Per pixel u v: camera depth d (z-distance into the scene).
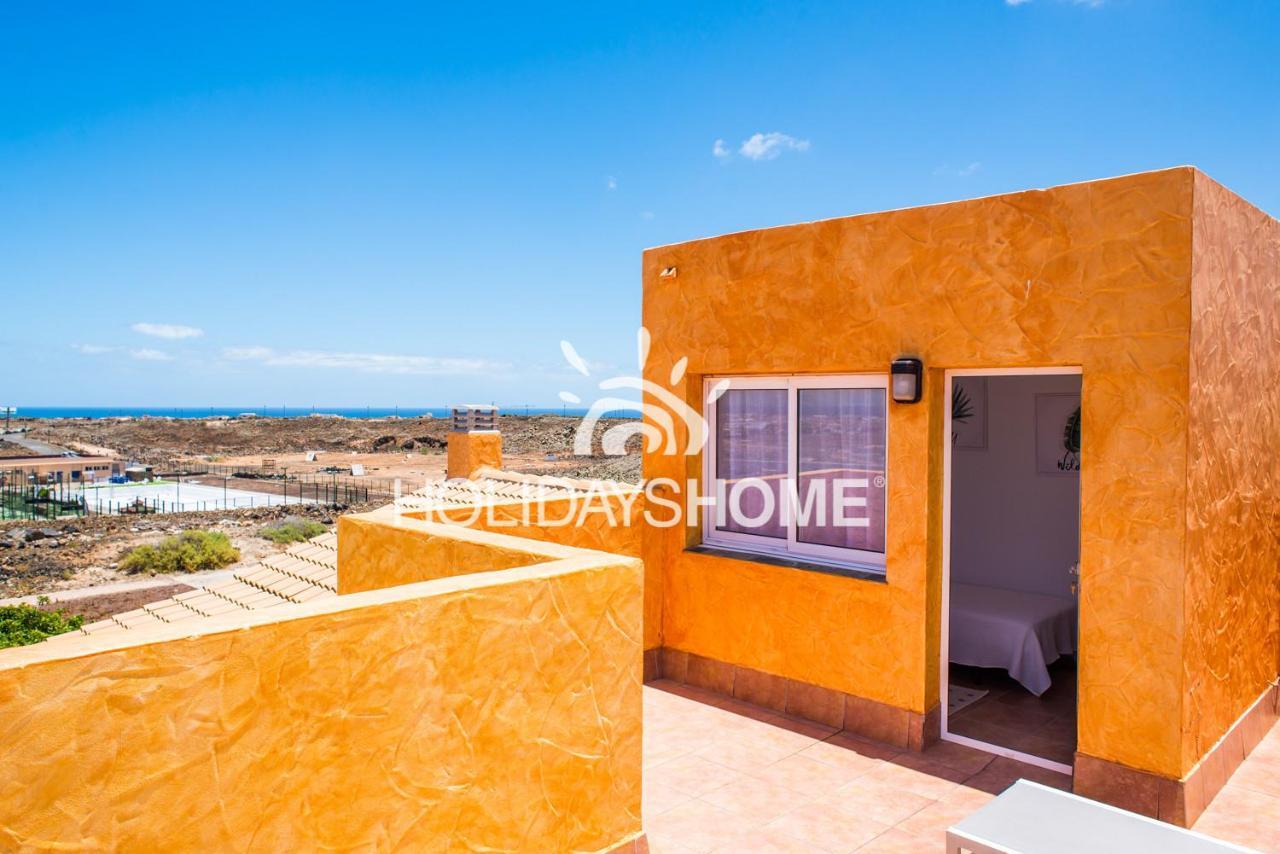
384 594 3.52
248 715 2.99
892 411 6.28
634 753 4.45
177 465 92.12
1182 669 4.95
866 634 6.47
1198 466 5.09
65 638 2.80
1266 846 4.78
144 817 2.75
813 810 5.29
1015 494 9.19
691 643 7.82
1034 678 7.25
